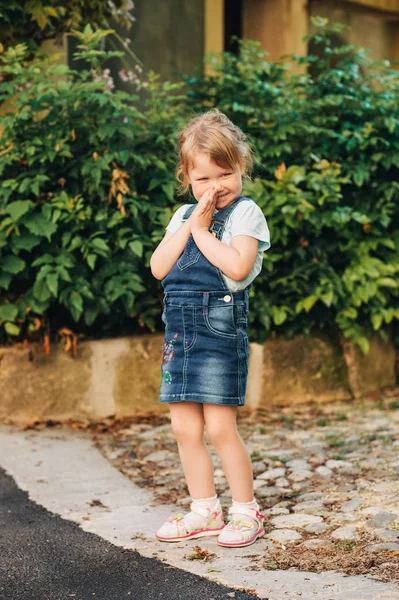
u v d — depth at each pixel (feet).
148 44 22.75
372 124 18.16
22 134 15.83
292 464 12.87
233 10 27.14
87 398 16.22
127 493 11.93
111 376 16.39
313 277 17.56
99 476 12.79
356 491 11.28
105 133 15.29
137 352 16.58
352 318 17.99
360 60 19.70
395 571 8.45
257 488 11.75
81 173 15.72
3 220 15.39
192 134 9.22
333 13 28.09
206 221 9.22
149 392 16.78
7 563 9.23
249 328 17.38
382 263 17.97
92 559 9.29
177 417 9.64
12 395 15.78
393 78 19.80
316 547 9.31
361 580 8.25
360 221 16.92
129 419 16.35
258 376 17.34
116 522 10.60
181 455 9.84
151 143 16.93
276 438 14.70
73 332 16.20
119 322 16.99
